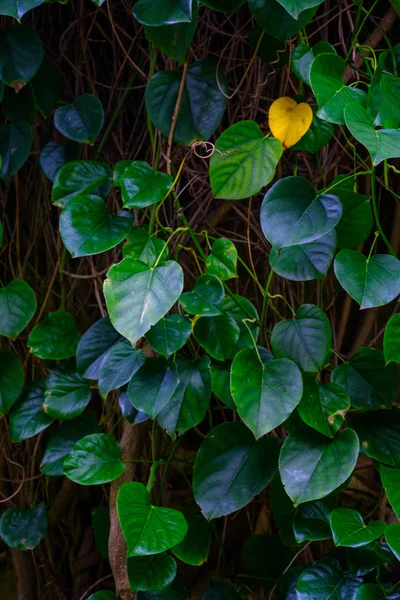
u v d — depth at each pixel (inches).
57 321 67.8
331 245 61.9
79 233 61.3
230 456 63.3
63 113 65.9
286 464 60.7
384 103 58.2
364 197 60.8
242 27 68.9
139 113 72.1
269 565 69.7
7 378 67.7
